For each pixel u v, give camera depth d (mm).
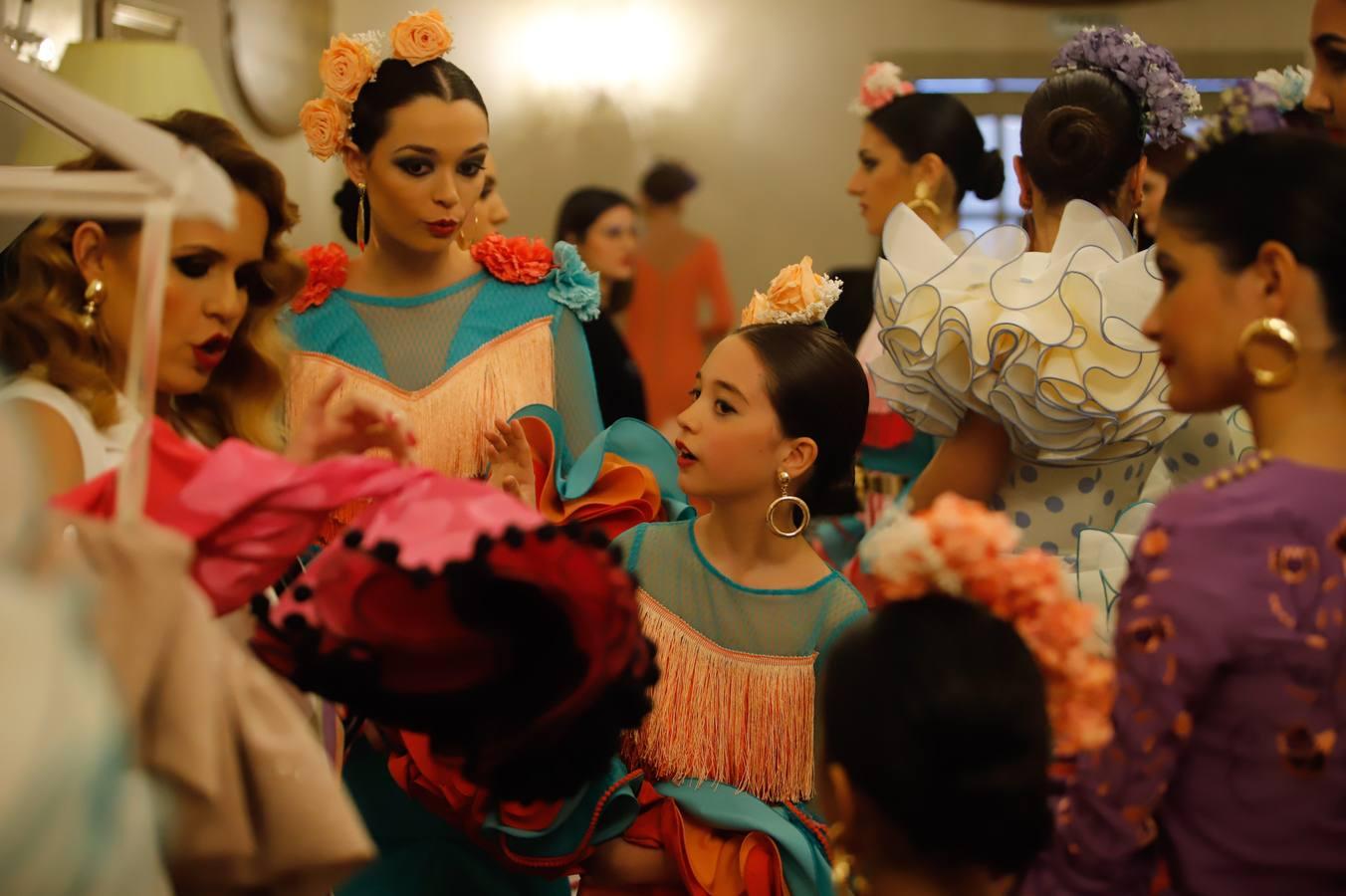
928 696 1322
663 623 2086
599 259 6145
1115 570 2152
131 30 4109
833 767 1383
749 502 2098
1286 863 1346
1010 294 2203
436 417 2506
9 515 1038
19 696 949
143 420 1305
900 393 2377
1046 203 2357
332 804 1331
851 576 3223
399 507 1416
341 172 6500
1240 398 1432
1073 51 2367
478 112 2486
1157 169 2955
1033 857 1361
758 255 7398
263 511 1455
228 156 1777
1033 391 2178
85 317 1697
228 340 1789
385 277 2596
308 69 6035
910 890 1357
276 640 1533
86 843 972
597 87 7348
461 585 1392
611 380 3445
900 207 2383
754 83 7359
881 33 7336
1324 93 2221
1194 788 1384
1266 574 1323
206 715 1235
